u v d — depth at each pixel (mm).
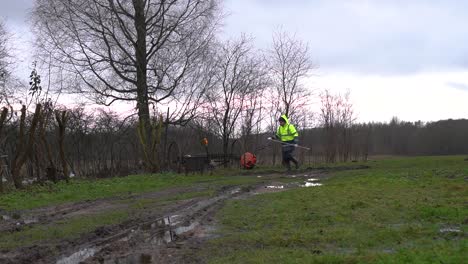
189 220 9289
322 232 7695
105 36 26406
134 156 24094
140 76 26734
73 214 10656
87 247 7316
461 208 8953
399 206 9602
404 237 7098
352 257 5969
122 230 8523
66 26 25969
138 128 22828
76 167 22625
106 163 23484
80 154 22766
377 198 10766
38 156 18234
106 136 23734
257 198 11969
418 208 9250
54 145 20641
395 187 12578
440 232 7273
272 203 10891
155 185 16625
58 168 19906
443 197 10531
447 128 44250
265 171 21750
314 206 10125
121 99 27062
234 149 29047
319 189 12875
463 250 5938
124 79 26922
